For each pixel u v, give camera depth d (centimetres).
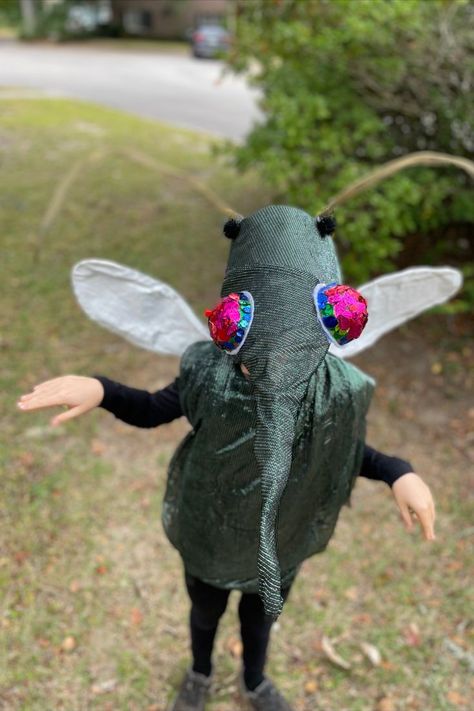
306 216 101
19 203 450
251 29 312
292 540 122
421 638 178
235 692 165
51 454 233
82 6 2334
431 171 292
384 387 282
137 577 190
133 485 223
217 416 106
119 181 504
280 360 88
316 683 166
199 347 115
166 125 722
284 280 93
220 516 116
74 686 163
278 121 283
